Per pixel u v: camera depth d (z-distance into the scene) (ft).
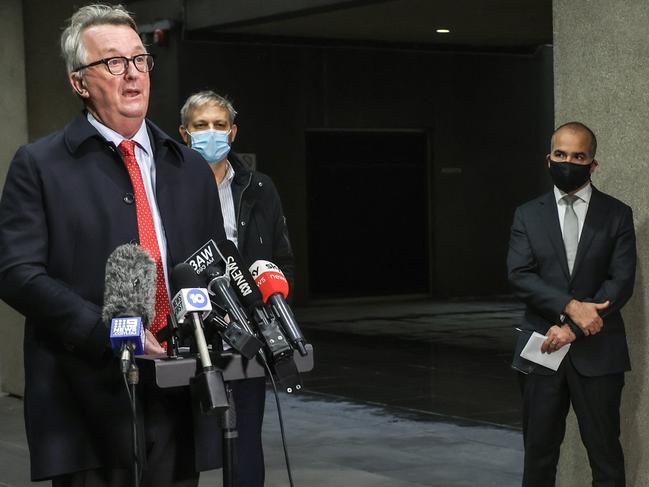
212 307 9.49
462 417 29.19
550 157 16.47
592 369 16.07
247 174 16.83
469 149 68.95
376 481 21.57
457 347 45.06
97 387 9.98
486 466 23.00
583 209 16.48
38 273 9.78
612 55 17.97
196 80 60.54
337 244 66.44
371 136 67.05
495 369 38.65
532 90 70.44
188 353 9.53
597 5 18.12
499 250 69.97
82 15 10.19
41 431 10.05
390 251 67.82
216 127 16.52
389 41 65.31
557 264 16.37
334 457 23.99
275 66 62.95
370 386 35.14
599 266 16.26
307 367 9.58
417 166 68.33
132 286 9.07
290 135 63.77
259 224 16.78
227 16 56.54
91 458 10.05
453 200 68.80
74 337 9.64
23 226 9.96
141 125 10.43
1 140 29.99
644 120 17.54
